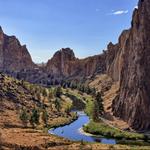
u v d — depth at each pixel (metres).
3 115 186.12
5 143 127.00
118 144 146.88
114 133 168.50
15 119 183.25
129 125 195.62
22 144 127.56
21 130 156.25
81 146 131.25
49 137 144.62
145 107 192.50
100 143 143.25
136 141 157.75
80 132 180.50
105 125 192.12
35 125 181.50
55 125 196.38
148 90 197.00
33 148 125.31
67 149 126.00
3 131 148.62
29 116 193.00
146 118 189.62
